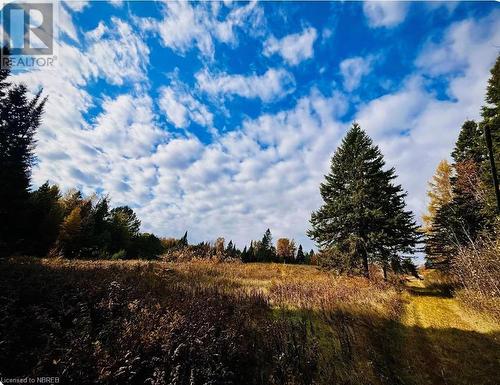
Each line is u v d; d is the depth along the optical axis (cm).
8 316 688
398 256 2084
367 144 2573
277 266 3409
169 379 648
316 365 877
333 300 1368
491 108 1752
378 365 923
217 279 1755
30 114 2988
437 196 3159
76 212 3669
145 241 5772
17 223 2580
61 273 1130
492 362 934
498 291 1359
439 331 1209
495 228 1753
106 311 853
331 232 2420
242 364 806
